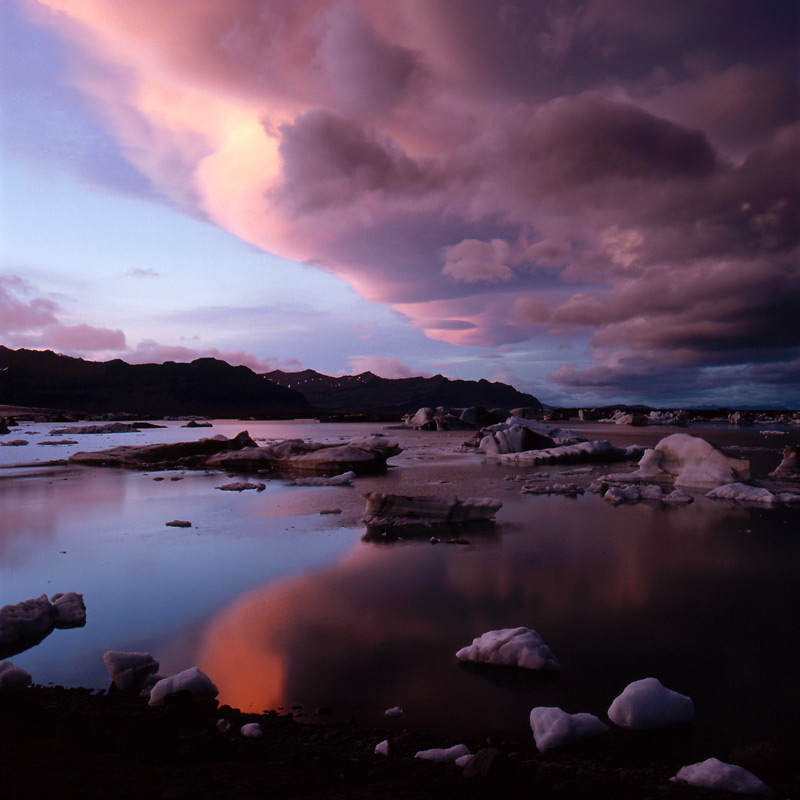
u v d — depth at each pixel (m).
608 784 3.47
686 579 8.27
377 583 8.08
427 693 5.02
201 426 78.31
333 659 5.70
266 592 7.69
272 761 3.63
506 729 4.45
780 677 5.29
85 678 5.36
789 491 16.47
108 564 9.10
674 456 20.11
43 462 26.28
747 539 10.79
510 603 7.27
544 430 34.44
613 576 8.41
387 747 3.96
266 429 68.25
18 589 7.88
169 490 17.67
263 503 15.12
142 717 4.32
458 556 9.54
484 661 5.61
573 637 6.21
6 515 13.33
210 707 4.73
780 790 3.51
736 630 6.40
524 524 12.29
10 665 5.14
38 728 3.98
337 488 18.30
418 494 17.02
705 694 4.98
